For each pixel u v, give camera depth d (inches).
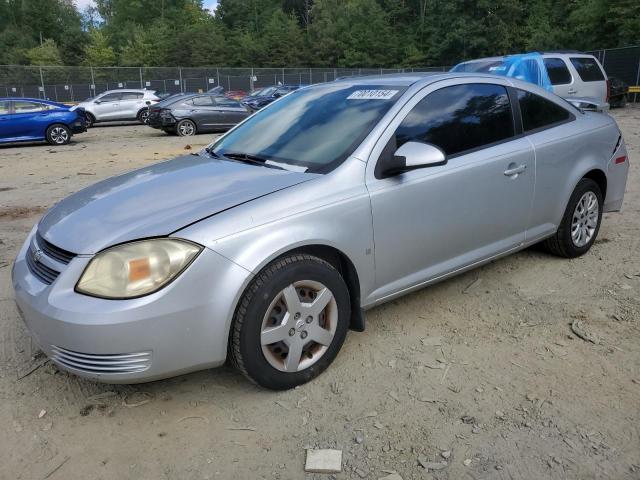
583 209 183.0
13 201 309.0
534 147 159.6
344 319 123.4
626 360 125.8
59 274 106.0
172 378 124.5
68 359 103.7
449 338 138.3
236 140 157.9
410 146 124.1
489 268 181.2
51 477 96.0
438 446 100.5
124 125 1006.4
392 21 2613.2
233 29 3053.6
